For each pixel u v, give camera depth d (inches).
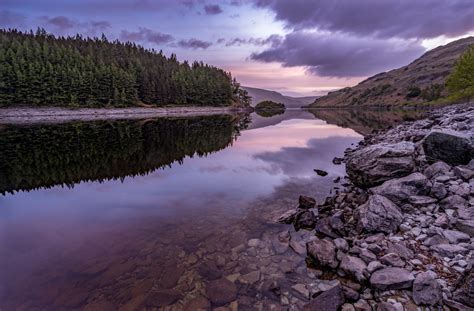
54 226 337.1
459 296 172.9
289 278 227.1
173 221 349.7
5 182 535.5
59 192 472.7
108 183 528.4
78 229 328.2
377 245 246.5
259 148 941.2
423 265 211.2
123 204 415.5
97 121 2217.0
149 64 4805.6
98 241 297.1
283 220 341.4
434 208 289.1
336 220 313.3
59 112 2741.1
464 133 390.0
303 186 501.0
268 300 201.8
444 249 220.8
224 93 5088.6
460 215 261.0
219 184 519.8
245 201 424.2
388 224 272.2
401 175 372.5
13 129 1520.7
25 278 231.9
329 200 398.6
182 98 4148.6
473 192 289.1
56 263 254.4
